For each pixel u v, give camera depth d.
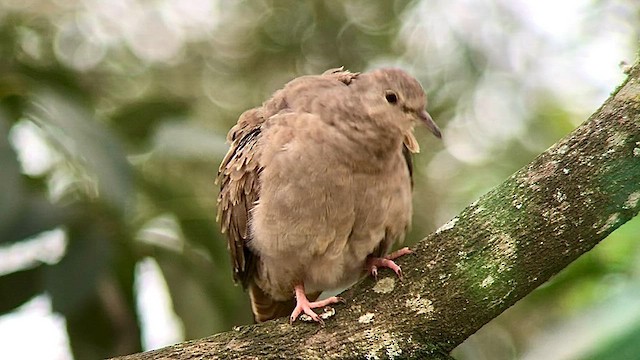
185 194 9.80
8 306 8.90
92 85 12.79
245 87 14.02
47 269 8.73
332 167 7.38
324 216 7.44
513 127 13.35
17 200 8.05
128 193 8.03
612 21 10.92
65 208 8.74
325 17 14.23
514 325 12.05
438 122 13.59
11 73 9.79
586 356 3.61
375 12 14.18
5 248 8.49
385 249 8.03
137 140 9.78
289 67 14.18
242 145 8.14
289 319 6.62
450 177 13.26
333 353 6.36
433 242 6.61
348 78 8.12
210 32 14.30
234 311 9.73
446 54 14.00
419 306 6.41
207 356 6.32
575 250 6.16
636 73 6.15
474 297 6.30
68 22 13.37
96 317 9.19
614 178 5.99
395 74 7.84
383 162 7.60
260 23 14.31
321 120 7.55
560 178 6.16
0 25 12.26
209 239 9.64
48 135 8.56
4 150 8.14
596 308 3.80
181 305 9.40
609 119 6.08
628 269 6.57
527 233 6.20
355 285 6.80
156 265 9.46
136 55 13.87
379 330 6.40
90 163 7.97
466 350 10.55
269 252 7.76
